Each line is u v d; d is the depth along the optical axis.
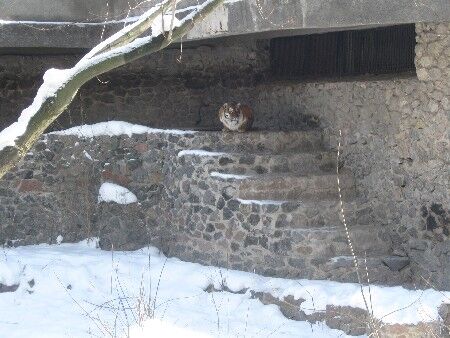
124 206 11.68
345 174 11.08
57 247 11.85
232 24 9.80
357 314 8.17
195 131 11.44
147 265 10.62
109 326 8.01
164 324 7.69
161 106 14.32
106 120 14.16
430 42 9.71
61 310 9.23
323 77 12.57
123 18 12.39
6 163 4.07
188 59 14.23
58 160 12.10
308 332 8.37
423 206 10.05
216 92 14.14
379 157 10.70
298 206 10.33
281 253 10.11
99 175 11.97
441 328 7.35
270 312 8.91
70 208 12.04
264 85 13.27
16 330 8.47
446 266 9.76
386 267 10.03
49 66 14.00
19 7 12.01
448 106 9.59
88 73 4.23
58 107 4.17
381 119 10.62
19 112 13.89
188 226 11.05
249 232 10.37
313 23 8.88
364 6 8.58
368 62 11.77
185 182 11.12
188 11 10.48
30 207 12.08
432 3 8.35
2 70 13.77
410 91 10.12
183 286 10.05
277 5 9.16
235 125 11.32
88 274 10.22
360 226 10.53
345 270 9.88
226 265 10.51
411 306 7.66
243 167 10.95
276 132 11.41
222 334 8.20
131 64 14.20
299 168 11.18
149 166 11.70
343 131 11.33
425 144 9.96
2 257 10.77
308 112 12.09
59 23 12.23
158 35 4.42
